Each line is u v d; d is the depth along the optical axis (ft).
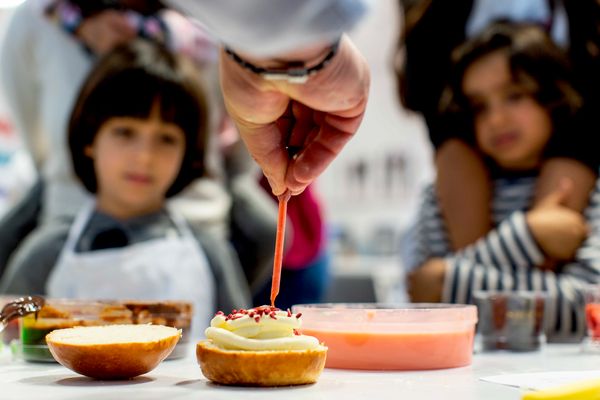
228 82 1.90
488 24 5.39
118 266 5.11
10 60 6.67
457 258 4.85
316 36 1.66
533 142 5.13
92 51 6.31
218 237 5.99
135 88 5.12
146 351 2.43
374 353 2.81
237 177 6.77
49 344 2.51
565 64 5.09
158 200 5.62
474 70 5.17
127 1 6.18
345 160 12.46
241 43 1.67
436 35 5.68
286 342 2.40
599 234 4.73
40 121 6.88
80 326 2.89
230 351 2.34
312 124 2.16
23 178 8.55
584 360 3.18
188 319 3.18
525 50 5.02
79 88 5.70
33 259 5.60
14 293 5.57
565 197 4.96
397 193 12.01
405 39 5.84
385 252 12.00
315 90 1.88
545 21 5.47
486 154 5.42
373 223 12.22
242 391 2.24
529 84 5.01
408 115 6.10
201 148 5.66
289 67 1.81
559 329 4.45
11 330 3.51
